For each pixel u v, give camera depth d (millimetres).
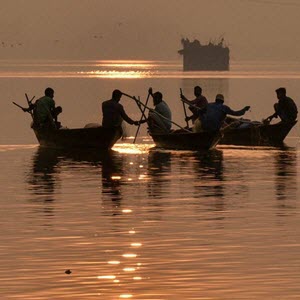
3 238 63281
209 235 64000
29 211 73500
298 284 51812
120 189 85000
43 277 53312
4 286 51594
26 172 97500
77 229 66312
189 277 53250
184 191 83562
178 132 123625
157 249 59906
